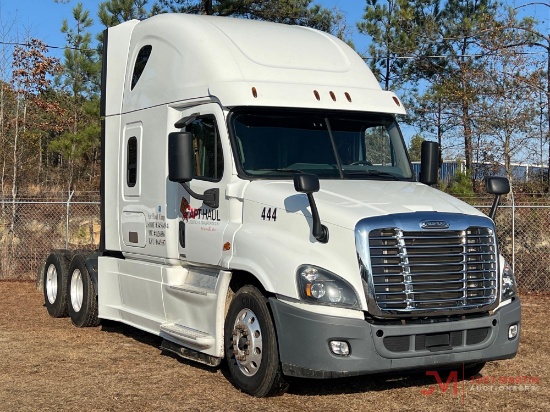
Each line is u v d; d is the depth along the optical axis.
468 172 19.97
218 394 7.09
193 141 7.97
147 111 8.88
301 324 6.40
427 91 25.30
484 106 20.34
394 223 6.50
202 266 7.94
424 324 6.55
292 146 7.63
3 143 21.31
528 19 20.73
